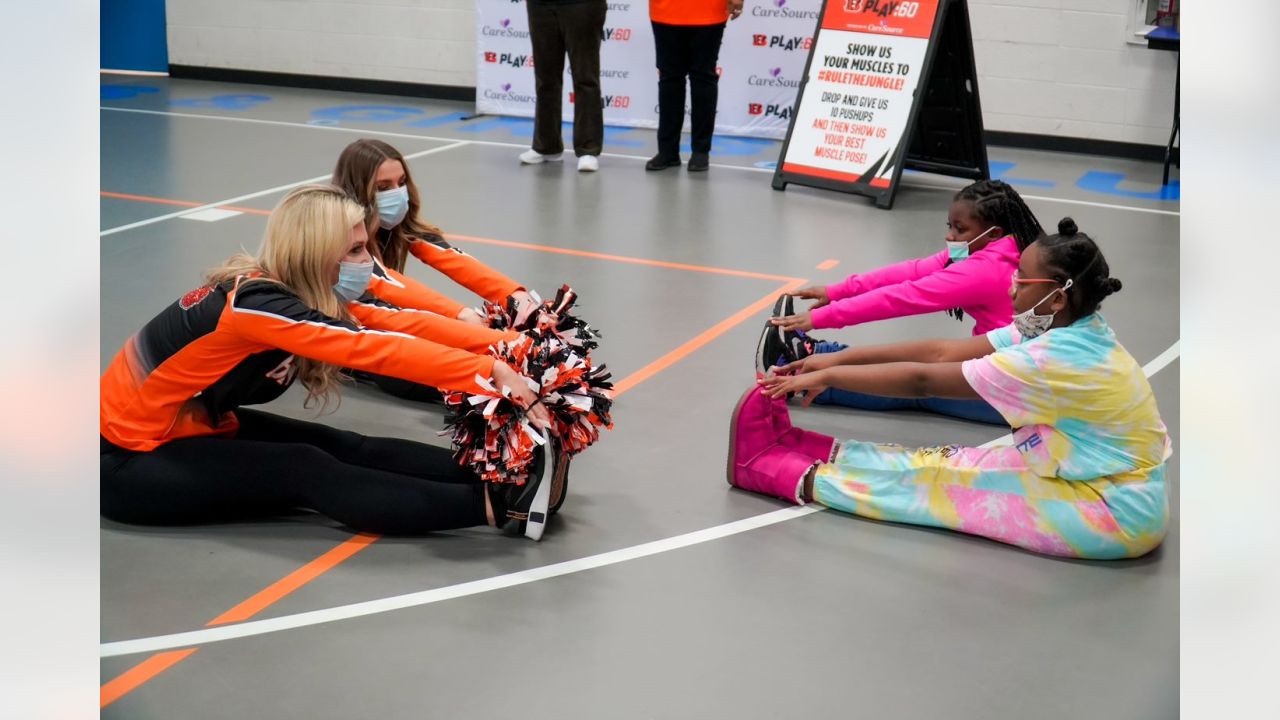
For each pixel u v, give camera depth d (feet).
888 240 21.38
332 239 9.26
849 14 25.52
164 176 25.35
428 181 25.61
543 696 7.66
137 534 9.81
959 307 12.55
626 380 13.85
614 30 32.76
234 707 7.45
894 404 13.26
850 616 8.79
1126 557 9.73
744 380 13.91
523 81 34.01
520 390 9.40
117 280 17.44
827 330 15.94
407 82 36.96
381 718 7.38
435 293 12.26
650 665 8.06
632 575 9.34
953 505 10.13
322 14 37.24
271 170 26.21
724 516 10.46
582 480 11.16
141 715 7.32
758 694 7.74
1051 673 8.05
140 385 9.50
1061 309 9.33
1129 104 29.14
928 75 24.14
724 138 31.94
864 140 24.82
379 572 9.29
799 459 10.78
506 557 9.59
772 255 20.11
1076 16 29.01
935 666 8.12
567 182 25.94
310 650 8.14
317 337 9.04
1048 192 25.46
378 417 12.63
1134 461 9.54
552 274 18.53
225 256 18.94
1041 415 9.45
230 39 38.65
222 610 8.65
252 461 9.53
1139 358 14.80
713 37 26.53
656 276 18.57
